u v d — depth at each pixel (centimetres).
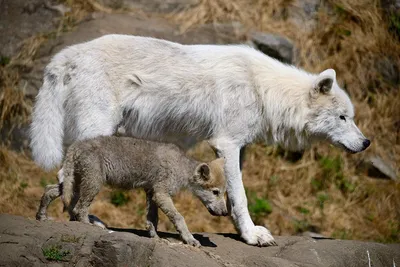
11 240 943
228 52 1288
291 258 1134
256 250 1155
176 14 2006
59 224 1017
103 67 1235
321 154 1944
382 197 1902
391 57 2167
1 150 1773
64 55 1249
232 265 1026
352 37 2144
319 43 2095
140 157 1070
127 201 1730
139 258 952
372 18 2197
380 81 2122
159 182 1077
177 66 1260
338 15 2178
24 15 1939
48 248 942
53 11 1953
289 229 1745
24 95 1823
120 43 1264
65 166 1060
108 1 2014
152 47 1270
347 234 1766
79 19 1952
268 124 1273
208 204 1116
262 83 1263
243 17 2022
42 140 1230
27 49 1870
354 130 1302
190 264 977
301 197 1855
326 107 1283
